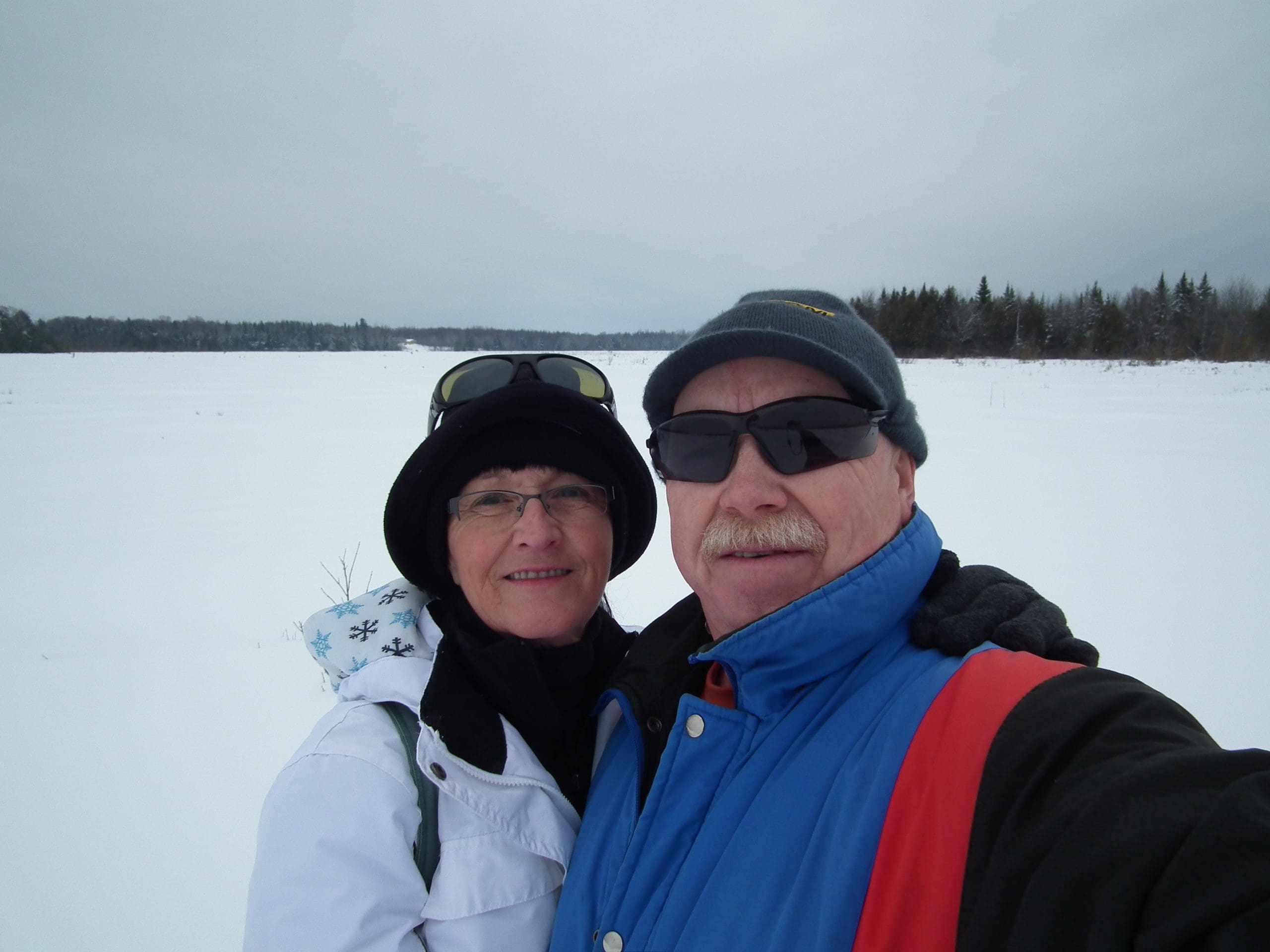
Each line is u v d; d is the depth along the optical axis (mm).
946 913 663
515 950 1039
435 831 1054
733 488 1063
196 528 7051
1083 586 4586
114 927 2121
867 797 770
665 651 1272
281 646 4168
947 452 9781
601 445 1459
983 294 51719
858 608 940
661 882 920
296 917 945
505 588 1294
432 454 1273
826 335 1066
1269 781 559
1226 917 484
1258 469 8281
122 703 3486
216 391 22906
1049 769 668
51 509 7953
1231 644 3623
